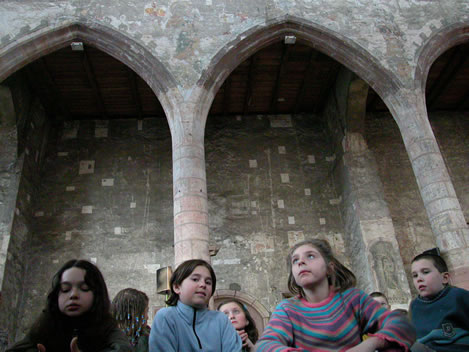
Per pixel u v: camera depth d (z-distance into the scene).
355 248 15.12
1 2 12.45
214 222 15.85
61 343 3.16
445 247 10.55
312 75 16.25
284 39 13.32
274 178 16.83
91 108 16.97
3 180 14.36
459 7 13.82
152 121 17.59
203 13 13.16
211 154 17.11
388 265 14.15
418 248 15.62
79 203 15.84
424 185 11.41
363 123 16.03
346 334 2.46
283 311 2.63
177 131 11.58
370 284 13.99
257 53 14.82
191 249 9.97
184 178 10.84
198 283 3.70
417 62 12.91
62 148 16.80
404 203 16.39
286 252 15.49
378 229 14.73
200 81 12.19
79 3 12.84
